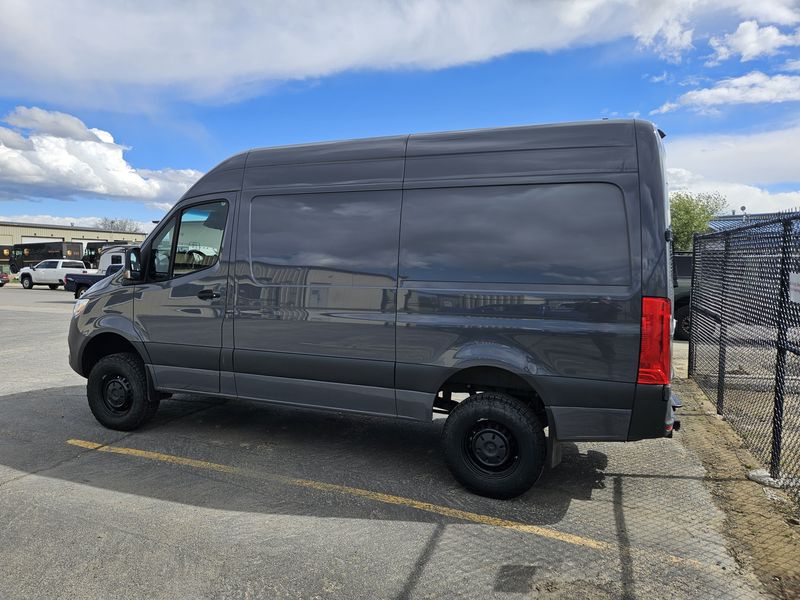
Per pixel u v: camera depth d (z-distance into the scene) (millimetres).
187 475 4223
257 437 5160
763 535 3354
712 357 6730
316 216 4332
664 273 3404
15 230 63469
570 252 3580
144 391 5113
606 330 3484
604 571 2961
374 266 4105
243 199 4605
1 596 2670
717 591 2785
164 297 4887
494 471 3842
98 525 3398
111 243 37531
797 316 3898
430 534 3350
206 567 2951
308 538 3281
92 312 5262
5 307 19719
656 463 4547
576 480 4211
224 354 4660
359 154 4242
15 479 4105
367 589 2777
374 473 4312
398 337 4027
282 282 4418
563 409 3625
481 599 2701
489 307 3762
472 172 3861
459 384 4141
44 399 6492
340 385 4266
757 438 4996
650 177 3441
